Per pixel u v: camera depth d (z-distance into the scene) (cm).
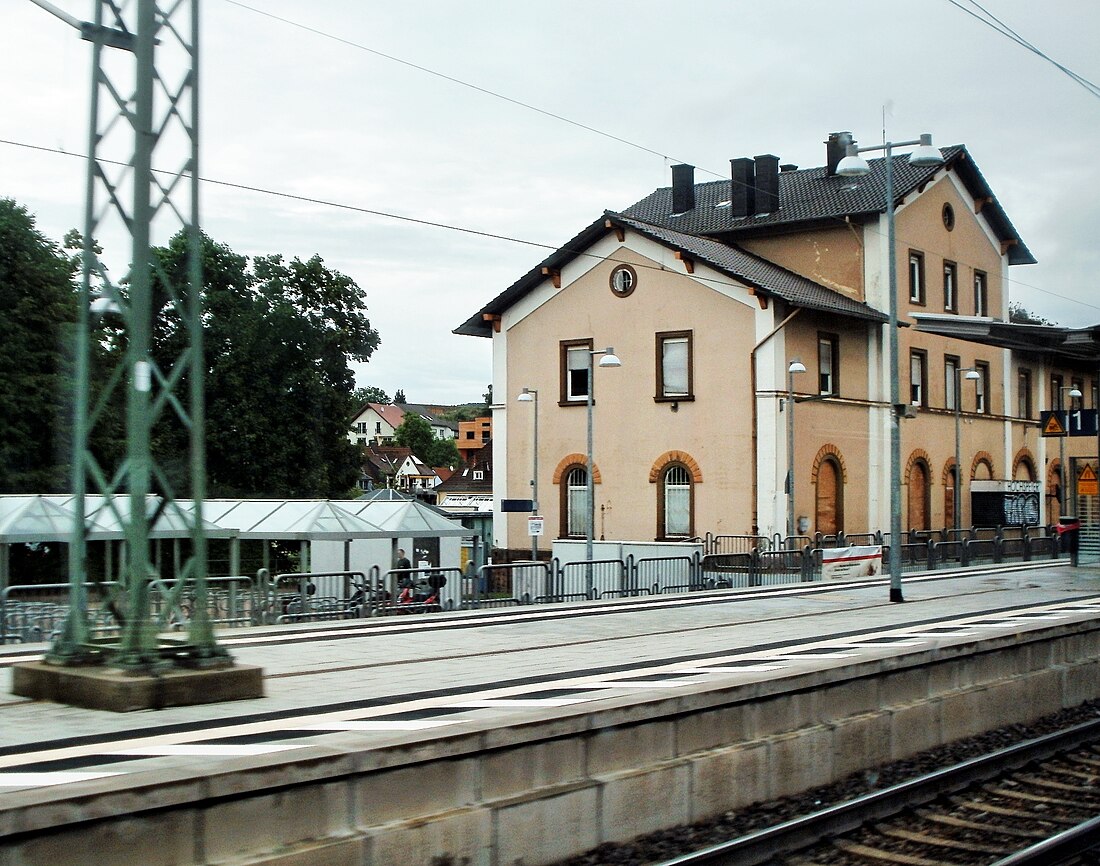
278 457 5131
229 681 979
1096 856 845
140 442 936
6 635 1834
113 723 861
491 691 1039
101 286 952
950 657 1252
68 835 577
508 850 767
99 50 921
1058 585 2566
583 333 3962
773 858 823
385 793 712
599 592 2669
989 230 4891
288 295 5303
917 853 856
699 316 3725
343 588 2217
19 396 4088
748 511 3619
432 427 17900
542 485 4031
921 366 4369
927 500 4369
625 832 850
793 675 1027
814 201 4369
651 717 888
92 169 930
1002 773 1084
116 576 2680
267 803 656
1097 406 2908
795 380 3684
